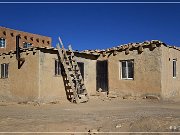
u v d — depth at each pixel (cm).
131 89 1781
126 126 761
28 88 1661
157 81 1644
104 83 1981
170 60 1767
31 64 1656
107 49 1952
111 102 1619
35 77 1616
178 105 1409
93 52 2031
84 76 1938
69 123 876
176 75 1850
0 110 1282
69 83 1758
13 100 1770
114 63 1903
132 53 1794
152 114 1002
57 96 1686
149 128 705
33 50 1633
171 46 1764
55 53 1712
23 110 1277
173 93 1788
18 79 1747
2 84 1880
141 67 1734
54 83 1678
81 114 1095
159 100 1603
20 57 1741
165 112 1070
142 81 1722
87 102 1647
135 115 998
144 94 1705
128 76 1822
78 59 1897
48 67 1656
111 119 929
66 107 1394
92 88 1998
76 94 1639
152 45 1667
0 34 3028
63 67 1748
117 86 1867
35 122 916
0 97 1880
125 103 1545
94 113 1118
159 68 1639
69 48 1809
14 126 859
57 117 1022
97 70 2034
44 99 1609
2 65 1902
